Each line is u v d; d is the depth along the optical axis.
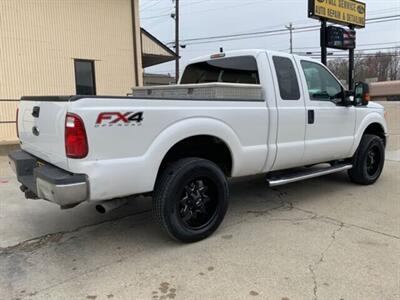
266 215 4.91
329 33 9.34
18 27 12.36
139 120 3.52
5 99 11.98
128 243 4.09
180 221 3.90
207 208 4.18
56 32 13.09
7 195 5.98
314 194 5.89
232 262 3.59
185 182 3.89
